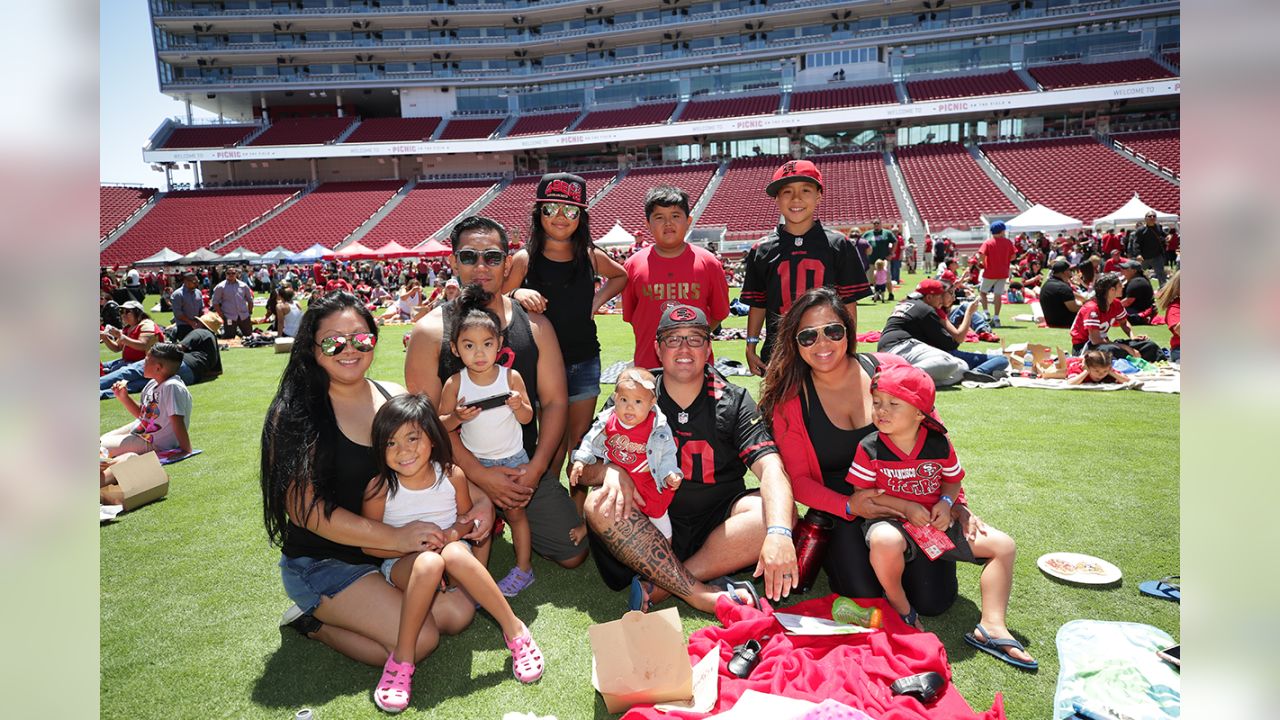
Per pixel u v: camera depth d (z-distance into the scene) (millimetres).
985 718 2172
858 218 30031
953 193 30859
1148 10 36062
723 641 2656
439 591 2885
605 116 42875
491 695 2514
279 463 2723
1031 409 5969
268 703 2492
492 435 3256
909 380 2715
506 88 45844
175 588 3346
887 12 40875
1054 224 21344
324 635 2768
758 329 4668
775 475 3018
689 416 3168
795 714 2074
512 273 4016
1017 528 3627
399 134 42938
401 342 12016
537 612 3113
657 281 4184
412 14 43812
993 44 39000
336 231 37281
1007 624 2793
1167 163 29750
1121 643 2523
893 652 2545
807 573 3115
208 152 39625
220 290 13484
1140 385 6539
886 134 37469
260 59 44125
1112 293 7633
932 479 2795
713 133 39156
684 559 3199
